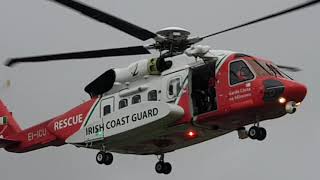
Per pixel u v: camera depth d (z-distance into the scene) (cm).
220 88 7219
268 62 7325
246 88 7038
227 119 7250
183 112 7325
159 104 7300
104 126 7775
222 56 7369
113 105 7881
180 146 8050
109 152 8012
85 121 8094
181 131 7538
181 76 7438
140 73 7719
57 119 8419
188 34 7381
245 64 7175
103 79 8025
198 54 7262
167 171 8369
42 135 8700
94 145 7956
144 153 8325
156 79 7625
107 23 6781
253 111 7056
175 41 7462
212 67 7350
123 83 7888
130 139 7750
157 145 7981
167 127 7462
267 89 6919
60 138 8344
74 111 8281
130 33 7088
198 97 7344
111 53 7394
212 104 7262
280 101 6938
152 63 7625
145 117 7394
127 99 7775
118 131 7625
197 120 7281
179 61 7562
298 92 6938
